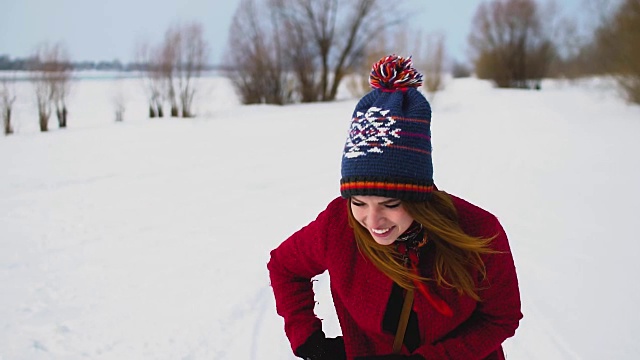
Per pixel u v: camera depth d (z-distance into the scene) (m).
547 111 18.48
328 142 13.82
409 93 1.45
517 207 6.29
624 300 3.77
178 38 26.56
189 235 5.80
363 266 1.57
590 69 29.23
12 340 3.52
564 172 8.14
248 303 3.96
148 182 8.96
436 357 1.53
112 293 4.26
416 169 1.39
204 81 42.94
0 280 4.57
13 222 6.49
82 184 8.89
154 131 17.58
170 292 4.23
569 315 3.61
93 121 24.25
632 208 6.06
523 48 38.75
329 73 37.66
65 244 5.59
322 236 1.63
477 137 12.98
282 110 25.97
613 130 12.72
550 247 4.88
